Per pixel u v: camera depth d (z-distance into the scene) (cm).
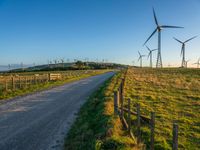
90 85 4031
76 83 4506
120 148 945
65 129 1289
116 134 1098
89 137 1116
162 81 4212
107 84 3662
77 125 1354
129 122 1195
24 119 1538
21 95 2731
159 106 2062
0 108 1925
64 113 1712
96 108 1778
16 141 1108
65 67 16900
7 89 3112
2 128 1327
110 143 981
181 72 7075
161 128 1439
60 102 2223
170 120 1630
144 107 1989
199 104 2158
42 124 1406
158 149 1127
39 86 3712
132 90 2969
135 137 1180
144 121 1445
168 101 2286
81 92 3019
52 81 4794
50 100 2353
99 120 1364
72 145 1038
